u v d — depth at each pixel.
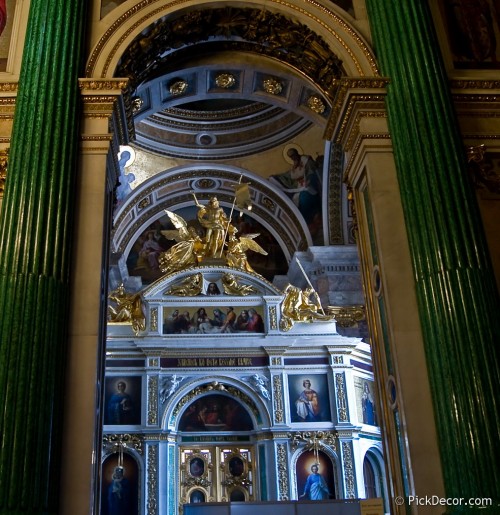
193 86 9.73
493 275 6.30
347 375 16.78
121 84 7.25
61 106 6.84
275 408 16.36
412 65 7.34
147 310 17.17
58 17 7.35
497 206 7.11
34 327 5.75
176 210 19.94
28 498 5.16
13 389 5.45
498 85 7.59
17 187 6.37
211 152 18.56
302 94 9.73
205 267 17.81
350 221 17.42
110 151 7.30
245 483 16.12
